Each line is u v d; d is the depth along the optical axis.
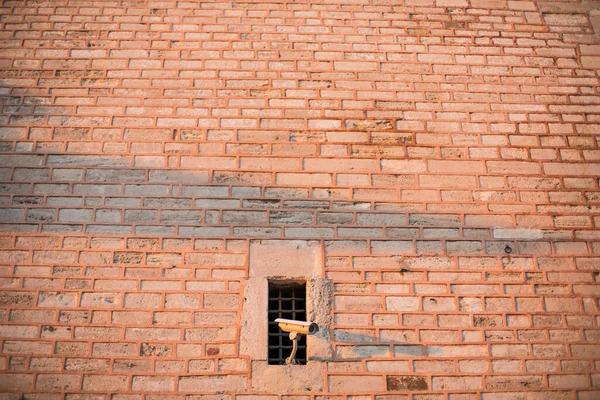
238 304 5.07
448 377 4.91
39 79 5.93
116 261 5.18
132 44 6.13
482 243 5.43
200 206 5.41
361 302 5.13
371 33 6.33
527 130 5.96
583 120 6.05
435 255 5.35
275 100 5.92
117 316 4.99
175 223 5.33
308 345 4.95
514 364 4.99
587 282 5.34
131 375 4.79
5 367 4.78
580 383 4.95
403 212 5.50
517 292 5.26
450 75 6.18
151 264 5.18
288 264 5.22
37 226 5.28
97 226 5.30
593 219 5.60
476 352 5.01
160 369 4.82
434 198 5.58
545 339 5.09
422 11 6.50
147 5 6.33
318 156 5.69
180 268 5.17
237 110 5.85
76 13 6.27
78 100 5.84
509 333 5.10
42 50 6.07
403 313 5.12
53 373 4.78
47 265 5.14
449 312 5.14
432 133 5.88
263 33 6.24
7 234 5.23
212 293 5.09
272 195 5.49
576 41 6.48
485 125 5.95
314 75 6.07
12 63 6.00
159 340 4.92
